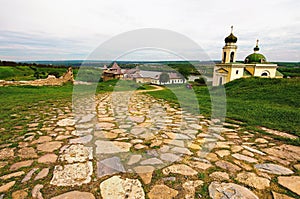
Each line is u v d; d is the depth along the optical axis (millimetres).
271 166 2871
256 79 14281
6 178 2463
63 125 4902
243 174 2646
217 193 2238
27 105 7566
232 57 20531
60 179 2475
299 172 2703
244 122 5359
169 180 2506
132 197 2162
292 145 3674
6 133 4195
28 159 2998
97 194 2201
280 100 8773
